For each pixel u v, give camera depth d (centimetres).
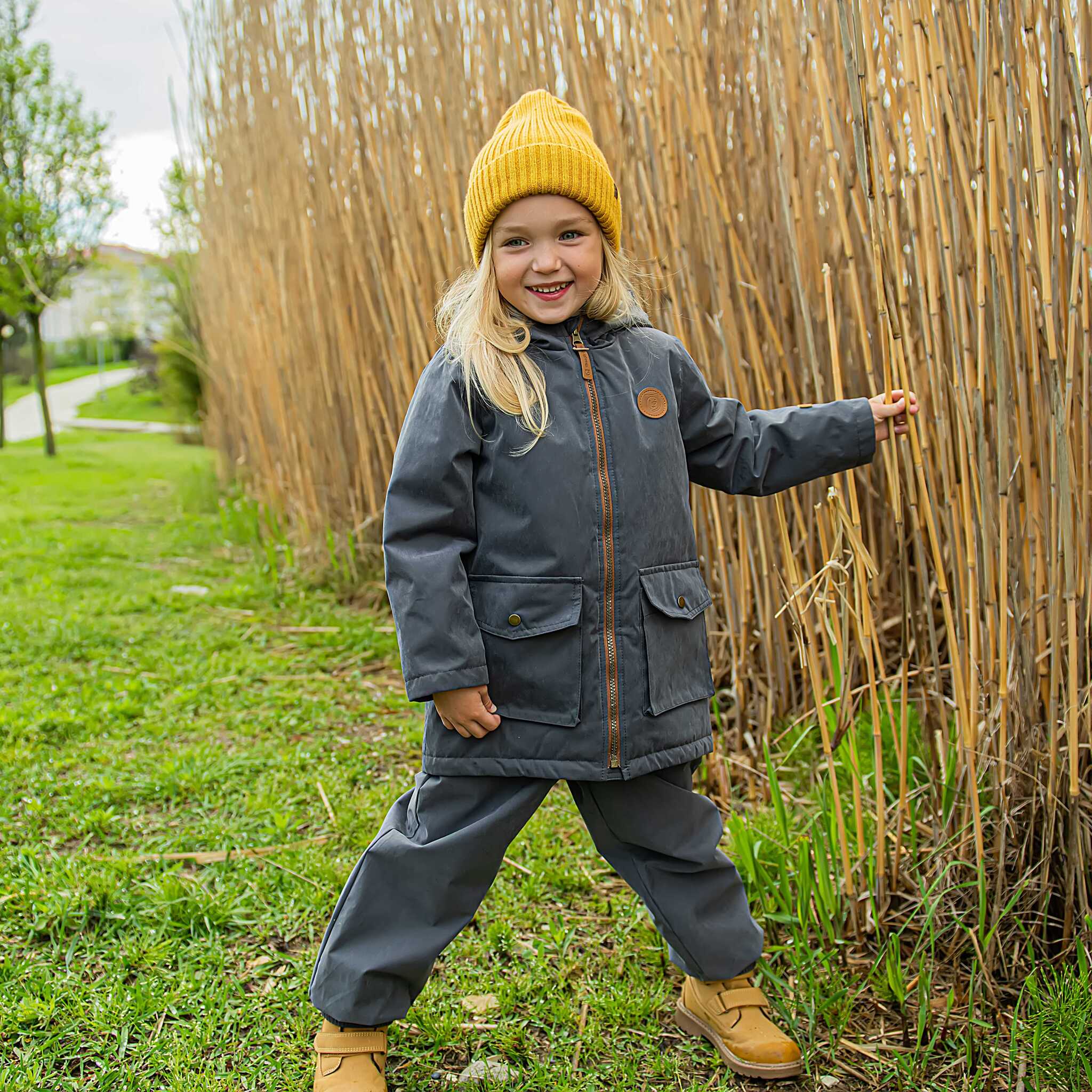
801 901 157
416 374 323
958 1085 132
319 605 382
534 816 209
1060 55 137
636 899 177
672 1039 144
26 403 2830
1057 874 156
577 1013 148
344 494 397
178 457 1090
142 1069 137
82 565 470
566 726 125
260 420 491
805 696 221
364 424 372
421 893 129
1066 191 141
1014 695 156
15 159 1050
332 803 217
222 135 476
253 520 522
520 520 125
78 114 1066
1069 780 151
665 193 210
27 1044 141
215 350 655
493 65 265
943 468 151
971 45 142
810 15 143
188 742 254
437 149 296
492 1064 139
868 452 142
